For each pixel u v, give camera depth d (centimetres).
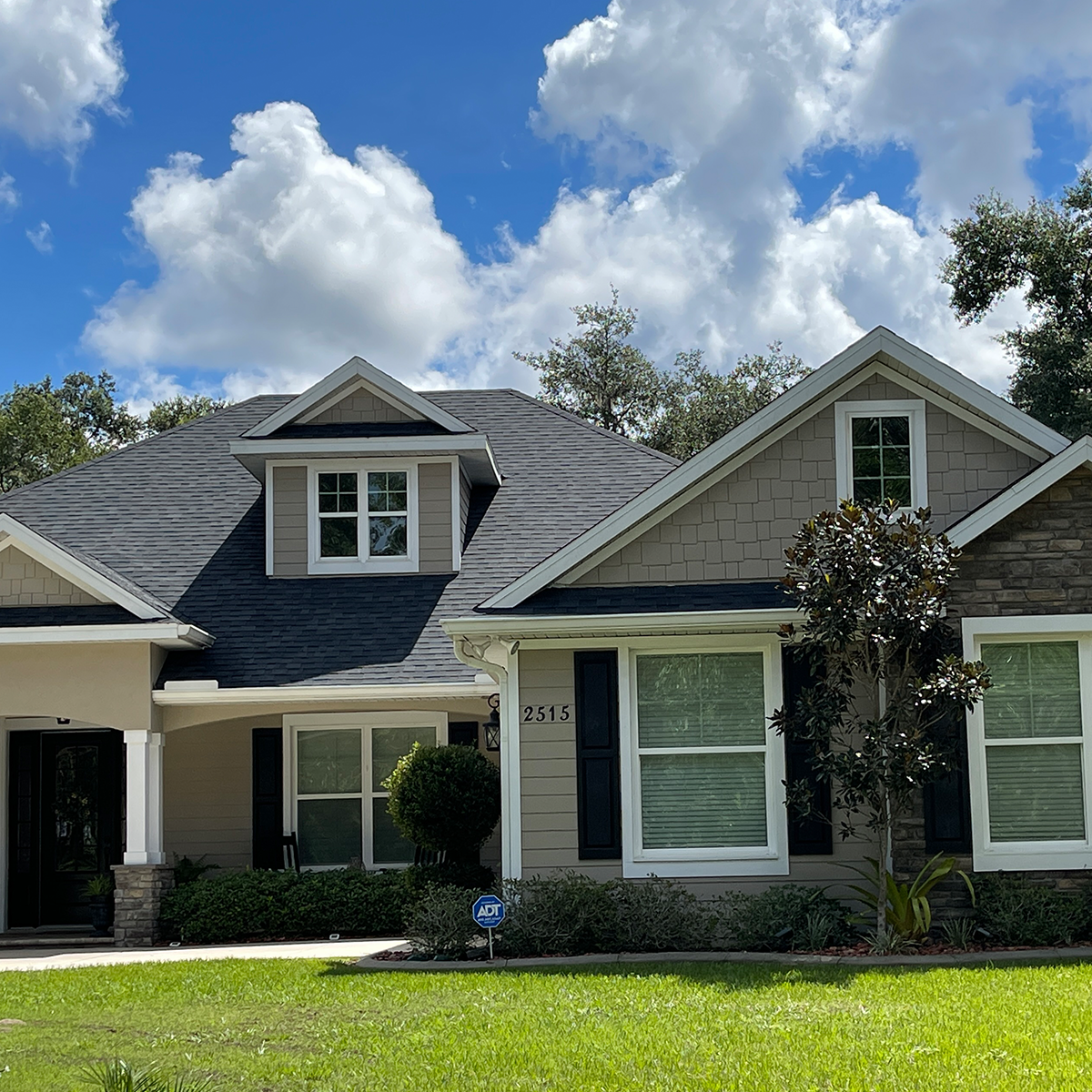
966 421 1609
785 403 1573
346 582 2027
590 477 2261
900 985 1086
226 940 1695
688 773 1512
